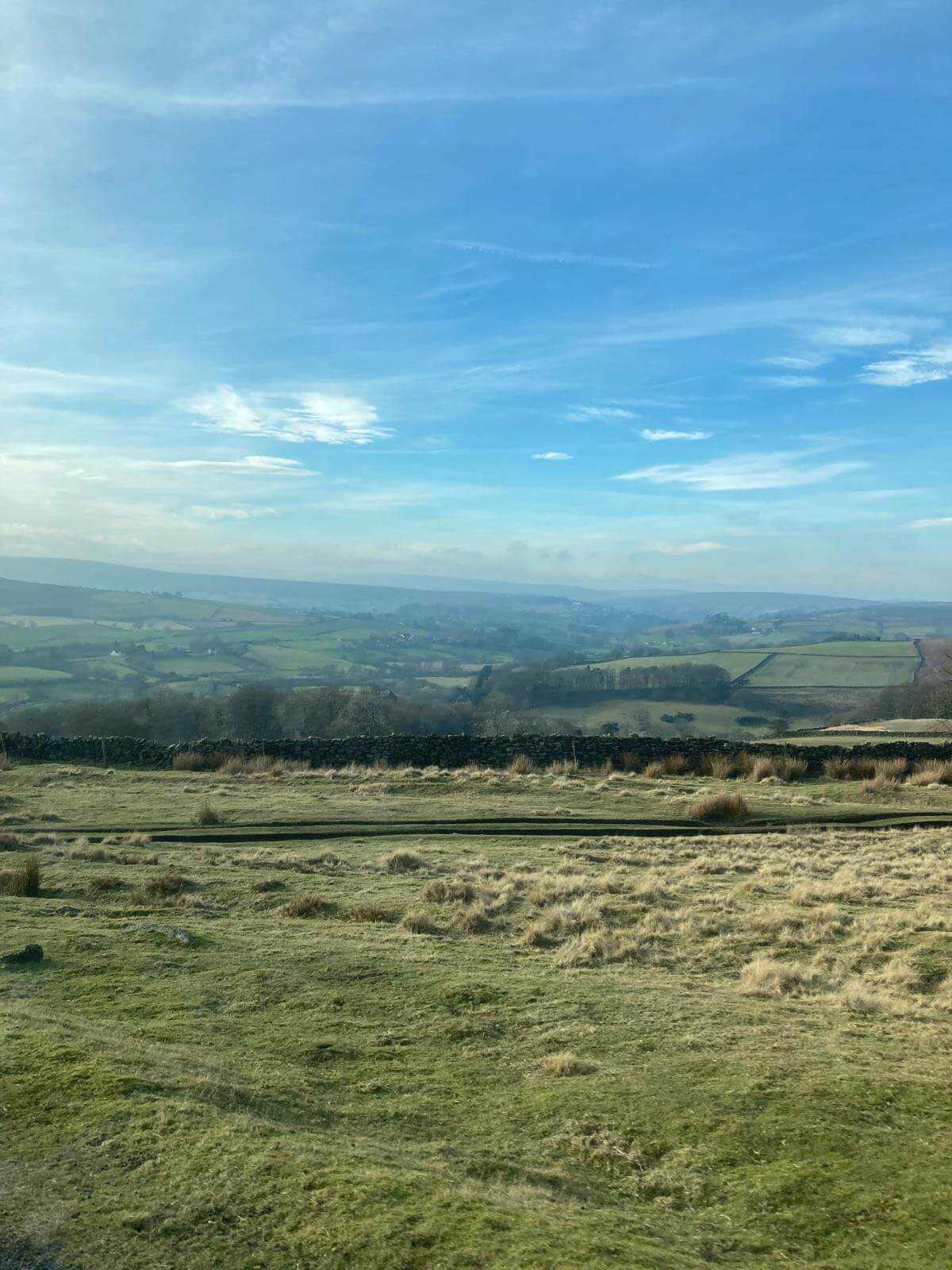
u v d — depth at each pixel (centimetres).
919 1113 765
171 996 1045
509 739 3825
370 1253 522
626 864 2058
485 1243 539
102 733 6669
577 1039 962
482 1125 771
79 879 1723
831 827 2581
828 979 1198
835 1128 740
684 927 1461
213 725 7044
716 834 2483
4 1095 695
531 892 1723
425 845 2255
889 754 3616
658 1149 726
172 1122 671
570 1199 646
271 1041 934
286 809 2692
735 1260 571
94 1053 798
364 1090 832
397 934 1409
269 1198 576
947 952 1280
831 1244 589
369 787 3125
